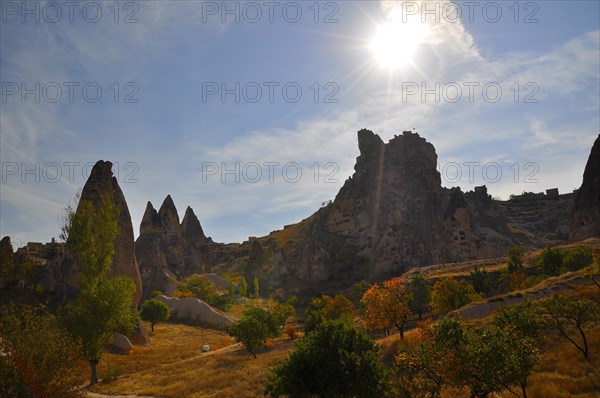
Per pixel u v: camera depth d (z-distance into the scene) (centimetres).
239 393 3275
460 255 13325
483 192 17912
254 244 17338
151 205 15300
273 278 15675
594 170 11388
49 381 1938
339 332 2306
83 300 4362
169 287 12000
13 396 1792
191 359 5522
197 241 17225
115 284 4519
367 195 16425
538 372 2564
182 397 3434
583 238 11069
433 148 16738
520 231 15750
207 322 9250
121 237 7838
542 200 19875
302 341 2345
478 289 6894
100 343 4269
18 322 1995
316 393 2141
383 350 3638
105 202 5462
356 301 10900
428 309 6762
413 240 14075
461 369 1791
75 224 5247
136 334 6662
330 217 17175
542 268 6975
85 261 5153
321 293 13312
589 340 2802
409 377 2052
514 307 2542
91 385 4119
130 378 4431
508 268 7769
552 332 3077
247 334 5262
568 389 2280
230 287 12150
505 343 1830
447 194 14950
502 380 1758
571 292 4069
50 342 2009
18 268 8350
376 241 14962
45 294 7656
